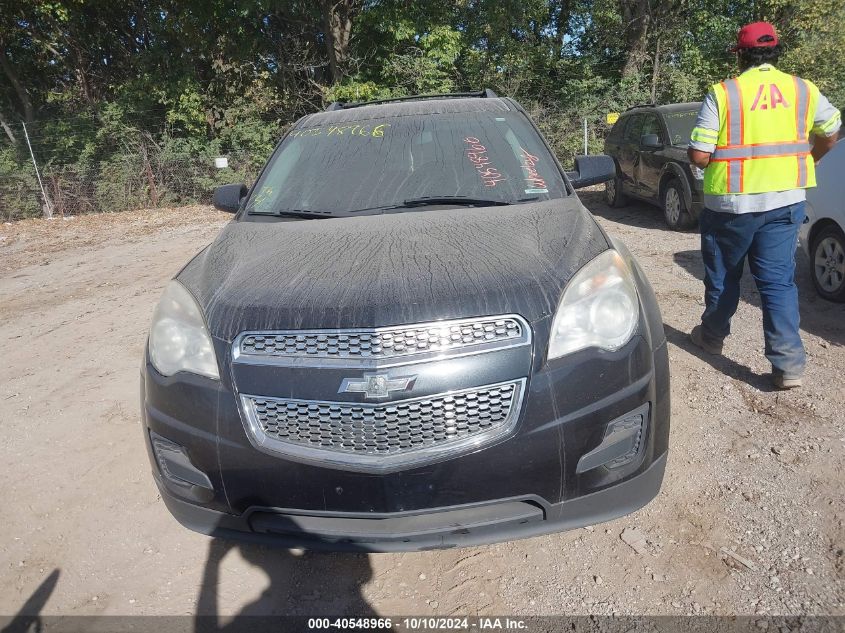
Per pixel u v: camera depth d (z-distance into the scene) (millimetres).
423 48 15938
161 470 2467
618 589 2412
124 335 5648
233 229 3268
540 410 2145
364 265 2500
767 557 2500
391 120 3889
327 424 2154
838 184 4977
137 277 7922
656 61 17156
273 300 2324
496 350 2148
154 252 9531
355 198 3348
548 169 3469
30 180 13781
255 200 3562
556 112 15461
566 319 2234
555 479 2189
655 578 2445
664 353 2512
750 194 3473
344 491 2158
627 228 8922
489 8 15883
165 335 2449
